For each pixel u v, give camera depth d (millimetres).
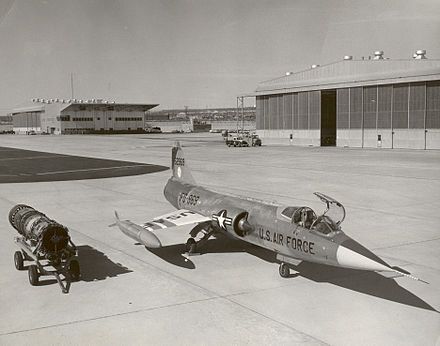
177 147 19219
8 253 14828
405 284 11547
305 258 11297
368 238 16172
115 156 55844
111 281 11992
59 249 11922
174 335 8883
